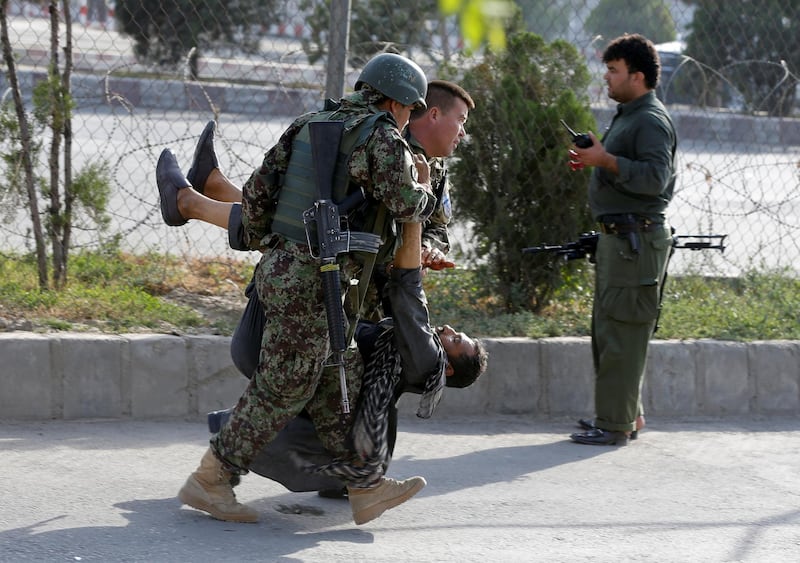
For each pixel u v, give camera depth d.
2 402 12.87
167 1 19.12
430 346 9.69
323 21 18.64
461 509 10.88
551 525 10.50
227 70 21.70
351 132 9.14
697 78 21.77
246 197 9.51
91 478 11.05
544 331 15.39
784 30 20.03
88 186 15.89
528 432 14.13
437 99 10.43
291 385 9.34
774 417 15.55
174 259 18.02
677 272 20.16
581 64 16.81
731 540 10.23
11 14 17.44
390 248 9.44
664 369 15.23
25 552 8.96
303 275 9.17
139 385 13.38
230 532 9.76
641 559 9.62
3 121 15.59
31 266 16.22
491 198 16.62
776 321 17.06
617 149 13.14
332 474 9.88
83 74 21.02
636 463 12.88
